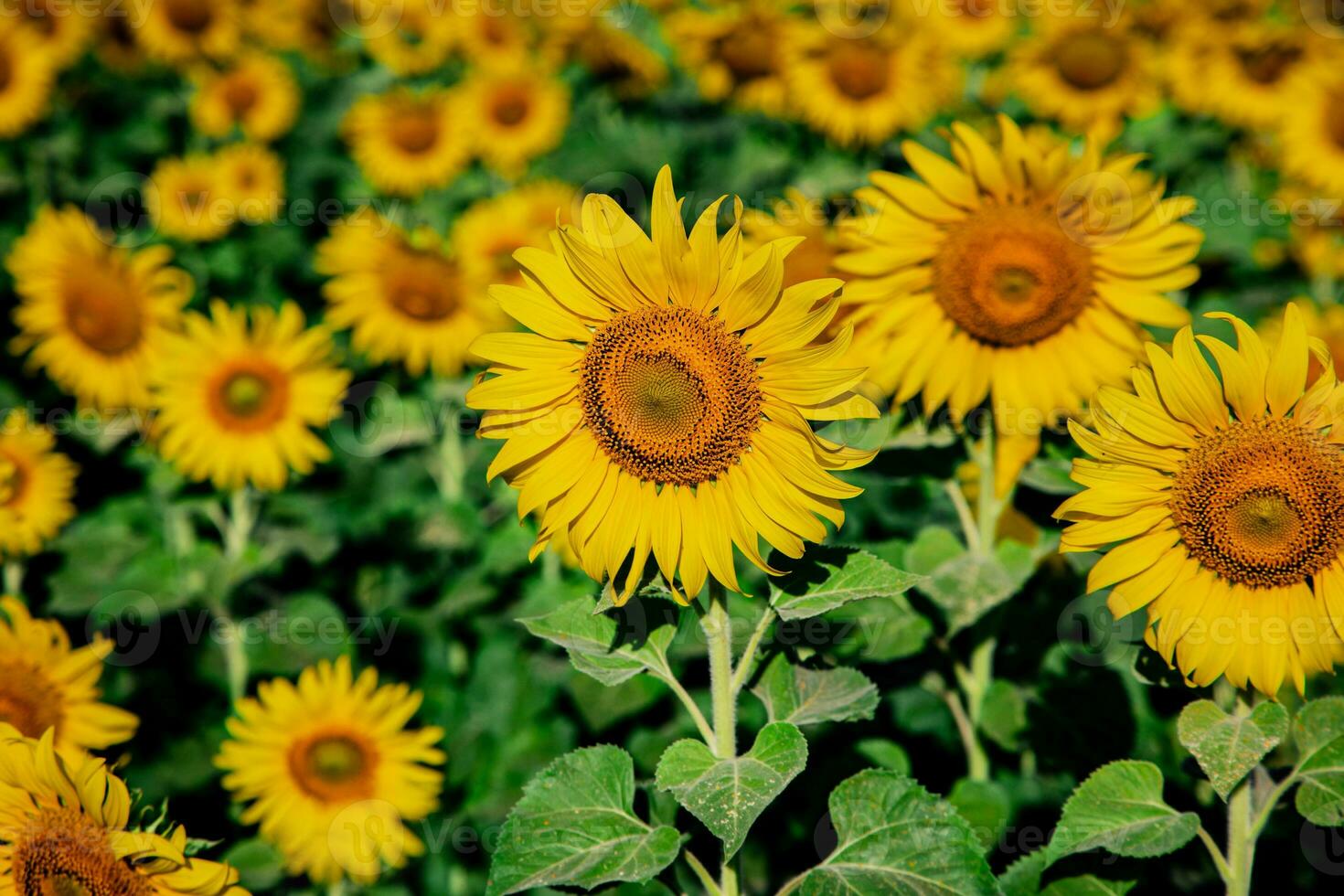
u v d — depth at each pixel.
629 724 1.29
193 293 1.76
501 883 0.88
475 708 1.35
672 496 0.88
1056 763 1.10
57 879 0.89
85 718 1.08
